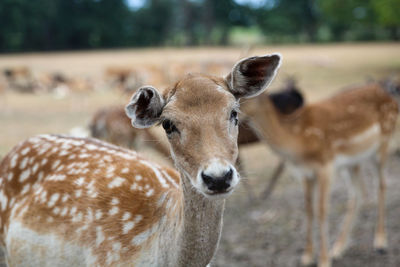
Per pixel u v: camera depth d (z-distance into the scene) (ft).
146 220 8.38
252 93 8.05
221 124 7.14
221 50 146.30
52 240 8.72
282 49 134.21
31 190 9.51
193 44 195.93
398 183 22.02
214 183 6.46
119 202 8.70
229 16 204.95
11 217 9.35
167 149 18.97
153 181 9.11
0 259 14.62
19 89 63.93
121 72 63.98
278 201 20.48
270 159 27.35
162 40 198.59
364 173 24.03
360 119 16.55
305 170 15.42
